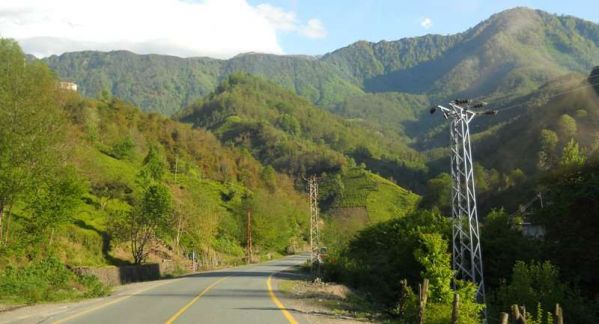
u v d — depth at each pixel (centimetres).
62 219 3462
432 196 9819
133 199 6506
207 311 1923
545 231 4641
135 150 9888
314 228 5703
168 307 2070
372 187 15088
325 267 4750
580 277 3678
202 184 11475
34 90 3200
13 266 3108
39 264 3158
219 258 8050
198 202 7825
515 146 11569
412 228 4594
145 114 14200
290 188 16562
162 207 5381
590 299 3478
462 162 3684
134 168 8625
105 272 3931
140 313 1853
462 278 3166
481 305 2397
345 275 4353
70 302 2422
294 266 7175
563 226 4041
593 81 11938
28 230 3344
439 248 2806
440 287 2681
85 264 4316
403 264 4212
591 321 2902
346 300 2889
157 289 3219
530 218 5250
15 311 1991
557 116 11125
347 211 13275
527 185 8300
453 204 3306
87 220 5447
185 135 14212
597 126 10050
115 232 5222
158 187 5503
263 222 10338
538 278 3084
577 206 3941
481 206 8975
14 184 3044
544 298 2905
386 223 5906
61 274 3050
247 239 10000
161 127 13762
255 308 2055
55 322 1620
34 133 3120
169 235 6134
